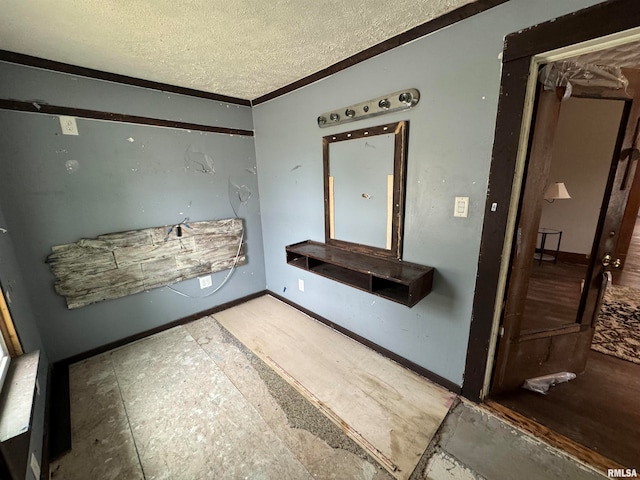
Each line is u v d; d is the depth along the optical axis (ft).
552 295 8.60
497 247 4.66
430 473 4.16
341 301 7.84
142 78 7.01
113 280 7.19
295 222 8.76
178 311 8.57
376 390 5.83
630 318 8.54
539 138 4.44
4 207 5.67
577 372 6.21
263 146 9.18
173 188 7.97
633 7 3.10
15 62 5.54
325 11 4.36
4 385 4.18
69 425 5.09
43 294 6.34
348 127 6.54
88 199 6.68
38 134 5.93
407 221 5.88
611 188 5.11
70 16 4.31
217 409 5.43
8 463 2.80
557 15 3.61
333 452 4.53
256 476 4.20
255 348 7.38
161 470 4.32
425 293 5.46
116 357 7.09
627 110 4.77
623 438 4.69
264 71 6.73
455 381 5.69
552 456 4.39
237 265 9.73
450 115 4.85
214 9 4.22
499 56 4.18
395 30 5.04
